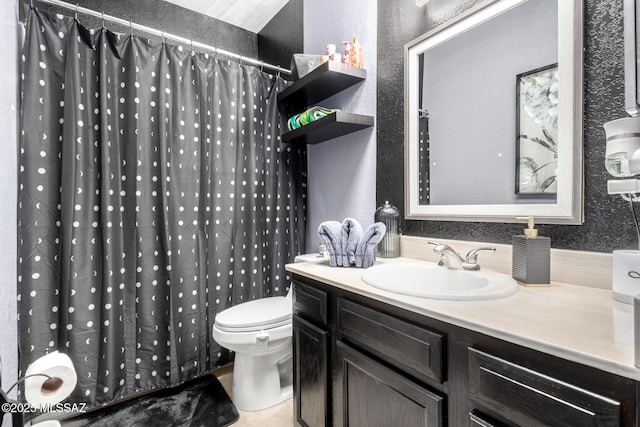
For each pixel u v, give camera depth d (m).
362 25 1.67
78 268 1.47
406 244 1.40
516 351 0.58
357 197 1.74
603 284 0.83
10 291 1.12
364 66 1.66
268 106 2.08
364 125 1.59
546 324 0.60
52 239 1.43
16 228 1.23
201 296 1.80
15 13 1.25
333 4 1.85
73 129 1.45
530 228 0.93
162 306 1.68
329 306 1.10
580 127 0.89
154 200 1.67
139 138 1.63
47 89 1.41
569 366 0.51
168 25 2.12
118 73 1.61
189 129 1.77
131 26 1.61
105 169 1.52
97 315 1.52
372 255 1.26
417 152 1.39
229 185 1.93
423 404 0.74
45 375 0.73
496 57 1.10
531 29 1.00
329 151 1.96
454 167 1.24
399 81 1.47
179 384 1.76
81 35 1.50
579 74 0.89
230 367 2.01
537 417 0.54
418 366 0.76
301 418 1.25
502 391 0.59
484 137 1.14
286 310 1.63
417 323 0.77
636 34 0.61
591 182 0.88
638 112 0.62
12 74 1.19
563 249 0.93
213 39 2.33
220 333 1.47
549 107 0.96
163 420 1.46
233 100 1.95
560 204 0.93
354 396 0.98
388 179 1.54
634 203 0.80
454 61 1.23
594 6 0.87
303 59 1.78
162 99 1.68
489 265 1.09
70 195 1.44
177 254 1.72
